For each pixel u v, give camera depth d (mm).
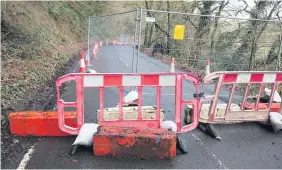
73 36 24141
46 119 4301
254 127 5254
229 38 9930
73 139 4332
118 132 3824
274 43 9508
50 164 3576
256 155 4129
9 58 8844
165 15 11000
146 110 4691
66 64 11930
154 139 3740
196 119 4348
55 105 6367
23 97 6133
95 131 3994
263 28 9453
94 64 13914
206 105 5133
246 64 9500
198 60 9367
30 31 11867
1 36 9703
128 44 30359
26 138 4254
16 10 11398
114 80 4043
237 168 3717
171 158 3820
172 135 3811
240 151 4238
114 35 32219
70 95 7316
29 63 9211
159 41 10547
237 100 7406
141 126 4277
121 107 4188
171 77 4113
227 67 9367
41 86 7445
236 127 5227
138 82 4090
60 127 4062
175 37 7125
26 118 4250
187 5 17625
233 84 4594
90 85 4016
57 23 21500
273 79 4688
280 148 4414
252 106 5297
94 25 24109
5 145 3941
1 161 3551
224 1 13484
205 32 10109
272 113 5086
